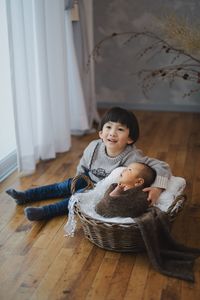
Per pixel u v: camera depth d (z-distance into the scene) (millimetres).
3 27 2484
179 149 2912
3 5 2438
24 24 2309
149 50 3748
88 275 1584
